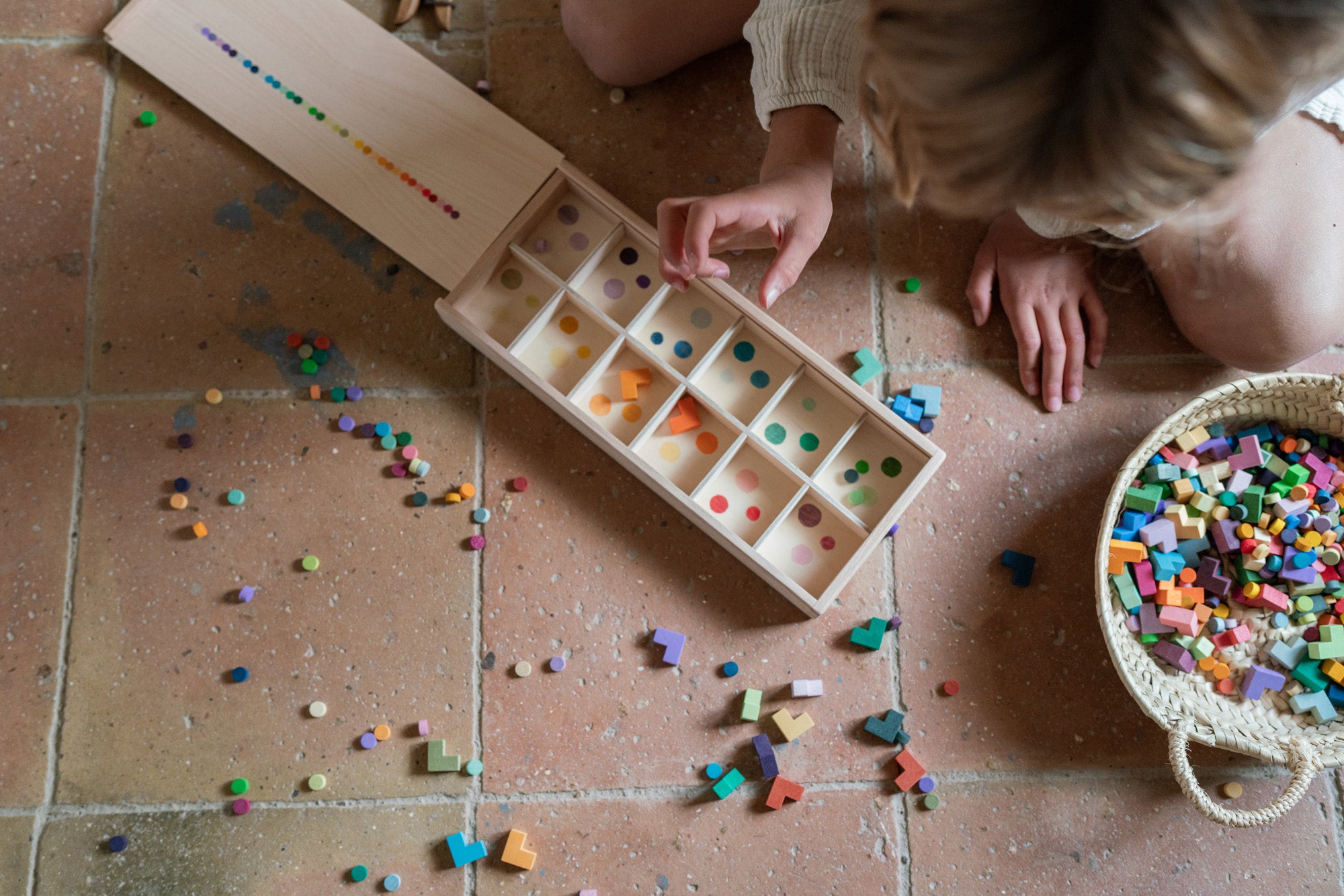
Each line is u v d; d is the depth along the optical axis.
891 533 1.20
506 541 1.19
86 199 1.23
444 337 1.22
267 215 1.23
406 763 1.15
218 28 1.24
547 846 1.13
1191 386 1.24
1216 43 0.52
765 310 1.21
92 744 1.14
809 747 1.16
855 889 1.14
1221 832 1.15
